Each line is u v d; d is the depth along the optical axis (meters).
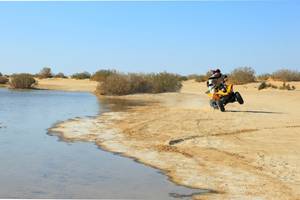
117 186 9.20
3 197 8.30
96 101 32.62
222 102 22.67
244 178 9.75
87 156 11.95
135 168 10.68
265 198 8.38
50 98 35.84
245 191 8.82
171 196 8.55
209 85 23.50
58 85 58.97
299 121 18.70
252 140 14.18
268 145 13.34
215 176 9.91
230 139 14.34
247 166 10.78
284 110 23.75
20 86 53.56
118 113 22.48
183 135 15.05
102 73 67.12
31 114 22.33
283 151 12.46
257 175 9.98
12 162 11.16
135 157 11.83
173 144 13.59
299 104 27.94
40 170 10.41
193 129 16.34
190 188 9.06
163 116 20.61
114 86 41.19
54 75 79.56
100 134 15.46
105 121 18.98
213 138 14.51
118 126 17.34
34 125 17.89
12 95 39.44
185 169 10.55
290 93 38.59
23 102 30.84
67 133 15.72
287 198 8.38
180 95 39.69
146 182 9.48
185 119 19.27
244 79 52.97
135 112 22.89
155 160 11.47
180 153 12.28
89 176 9.95
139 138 14.60
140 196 8.53
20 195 8.45
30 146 13.28
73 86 57.53
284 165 10.86
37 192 8.70
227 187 9.10
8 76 67.44
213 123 17.91
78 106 27.52
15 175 9.93
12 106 27.34
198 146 13.24
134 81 42.56
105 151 12.59
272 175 9.98
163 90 44.28
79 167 10.74
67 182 9.45
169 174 10.12
